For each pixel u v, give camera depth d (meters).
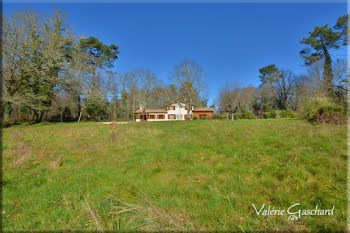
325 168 3.18
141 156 4.77
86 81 20.20
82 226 2.09
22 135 8.62
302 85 22.45
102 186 3.10
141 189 2.94
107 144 6.36
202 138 6.78
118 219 2.18
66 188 3.04
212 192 2.75
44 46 15.18
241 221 2.08
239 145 5.27
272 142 5.22
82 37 17.67
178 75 26.14
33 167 4.17
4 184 3.23
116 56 29.66
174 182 3.19
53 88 18.16
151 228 2.02
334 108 8.29
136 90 37.50
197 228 1.99
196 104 27.34
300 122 9.23
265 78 36.53
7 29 13.34
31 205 2.57
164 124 13.18
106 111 31.92
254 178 3.16
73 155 5.11
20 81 15.16
